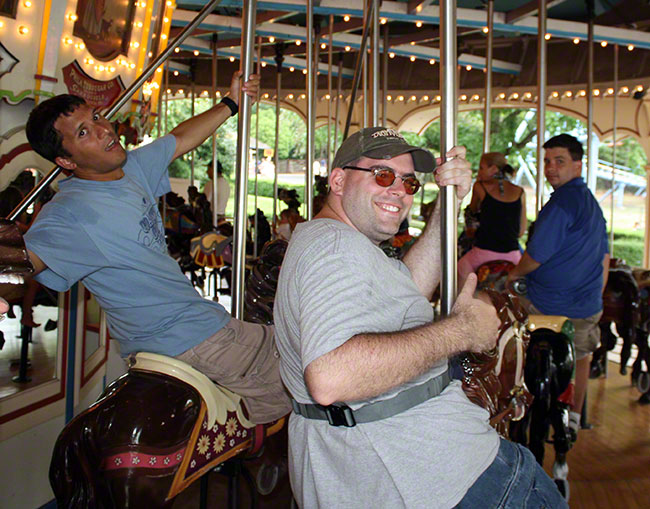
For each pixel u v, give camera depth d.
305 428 1.57
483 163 4.86
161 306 1.96
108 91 3.31
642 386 5.32
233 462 2.38
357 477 1.46
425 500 1.44
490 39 5.91
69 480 1.81
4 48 2.58
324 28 8.14
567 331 3.10
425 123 14.07
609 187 20.05
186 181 19.41
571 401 3.02
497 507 1.52
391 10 6.48
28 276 1.73
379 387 1.35
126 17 3.30
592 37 6.72
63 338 3.17
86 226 1.83
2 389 2.95
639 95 10.65
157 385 1.91
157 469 1.80
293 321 1.50
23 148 2.91
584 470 3.82
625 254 18.59
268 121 24.81
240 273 2.46
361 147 1.62
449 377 1.66
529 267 3.60
